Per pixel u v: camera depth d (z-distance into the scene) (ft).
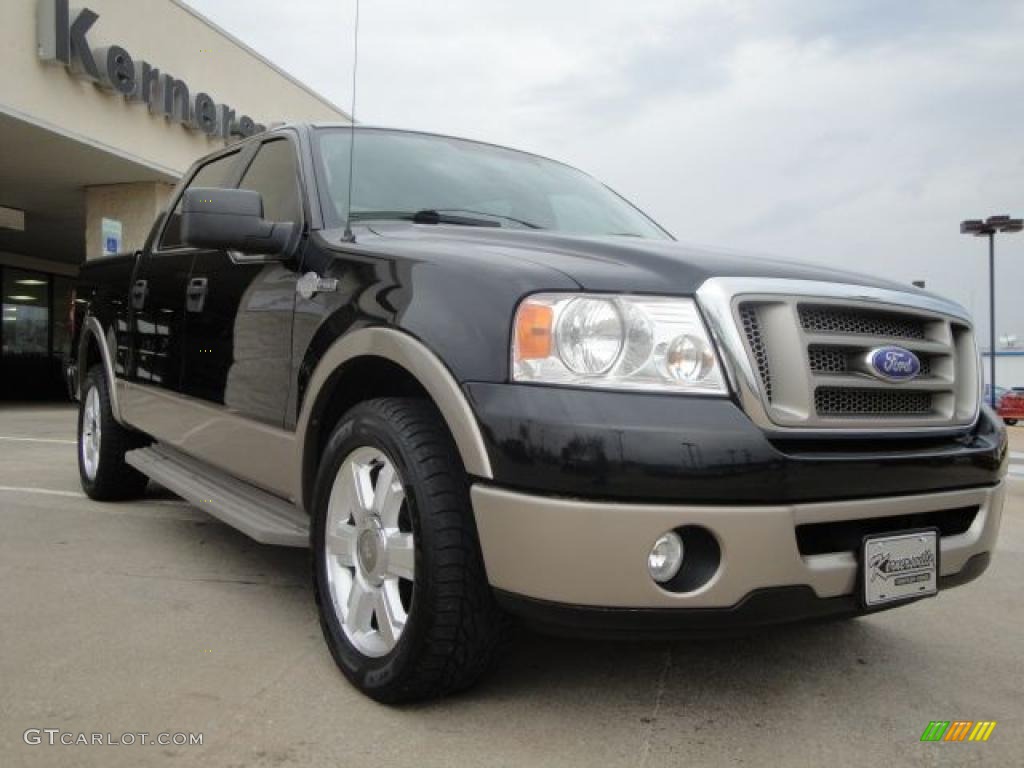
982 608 12.10
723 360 7.13
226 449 11.48
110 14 40.37
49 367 69.10
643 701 8.28
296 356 9.70
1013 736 7.85
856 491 7.37
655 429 6.75
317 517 8.95
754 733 7.72
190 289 12.76
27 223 56.03
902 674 9.32
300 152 11.35
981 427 8.93
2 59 34.40
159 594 11.07
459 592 7.39
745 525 6.84
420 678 7.61
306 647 9.39
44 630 9.68
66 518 15.31
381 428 8.00
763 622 7.13
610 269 7.51
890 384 7.82
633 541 6.70
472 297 7.61
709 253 8.25
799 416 7.25
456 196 11.45
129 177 44.80
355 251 9.19
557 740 7.41
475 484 7.25
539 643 9.69
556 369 6.99
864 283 8.26
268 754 7.02
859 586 7.48
